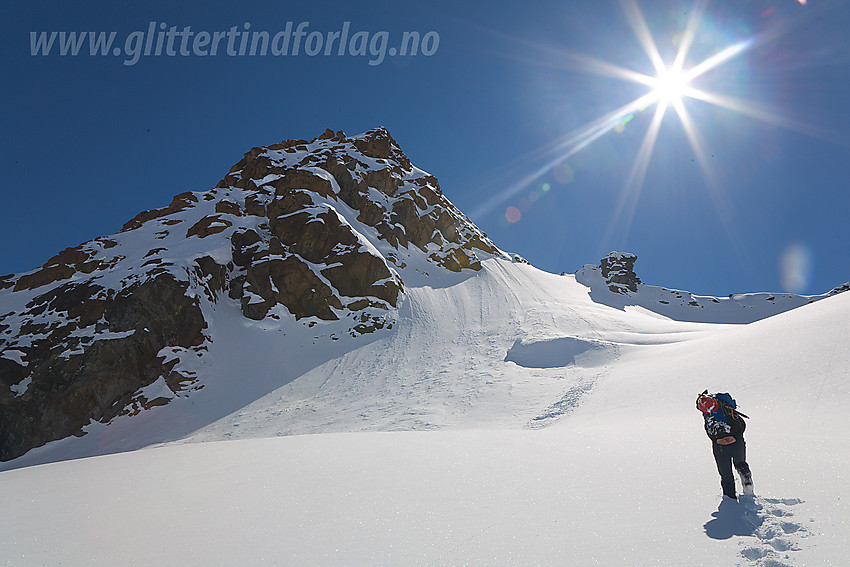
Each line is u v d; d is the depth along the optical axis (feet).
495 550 12.05
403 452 29.58
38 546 14.96
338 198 227.81
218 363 139.44
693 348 92.58
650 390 75.10
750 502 14.10
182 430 111.24
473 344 149.18
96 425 117.60
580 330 155.12
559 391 95.71
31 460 107.76
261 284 170.71
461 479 21.01
